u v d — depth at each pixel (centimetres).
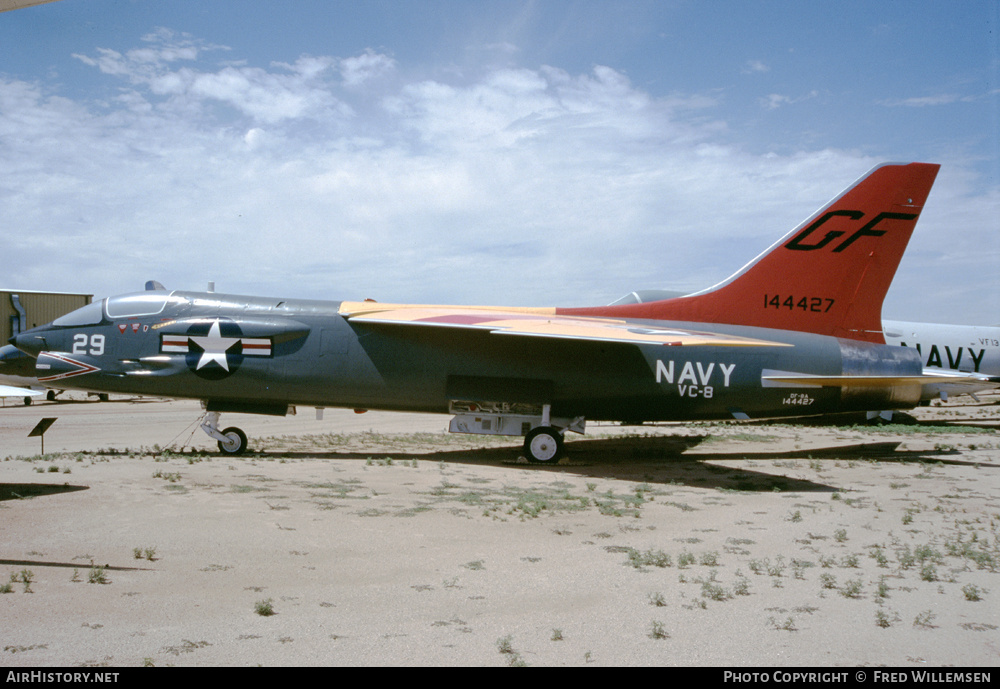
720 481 1346
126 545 771
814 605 637
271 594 631
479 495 1138
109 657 488
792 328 1697
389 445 1869
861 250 1688
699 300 1708
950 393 2914
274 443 1891
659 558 770
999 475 1443
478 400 1548
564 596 648
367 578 688
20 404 3450
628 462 1614
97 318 1599
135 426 2356
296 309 1605
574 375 1569
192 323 1566
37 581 645
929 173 1666
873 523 988
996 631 580
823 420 2859
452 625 569
